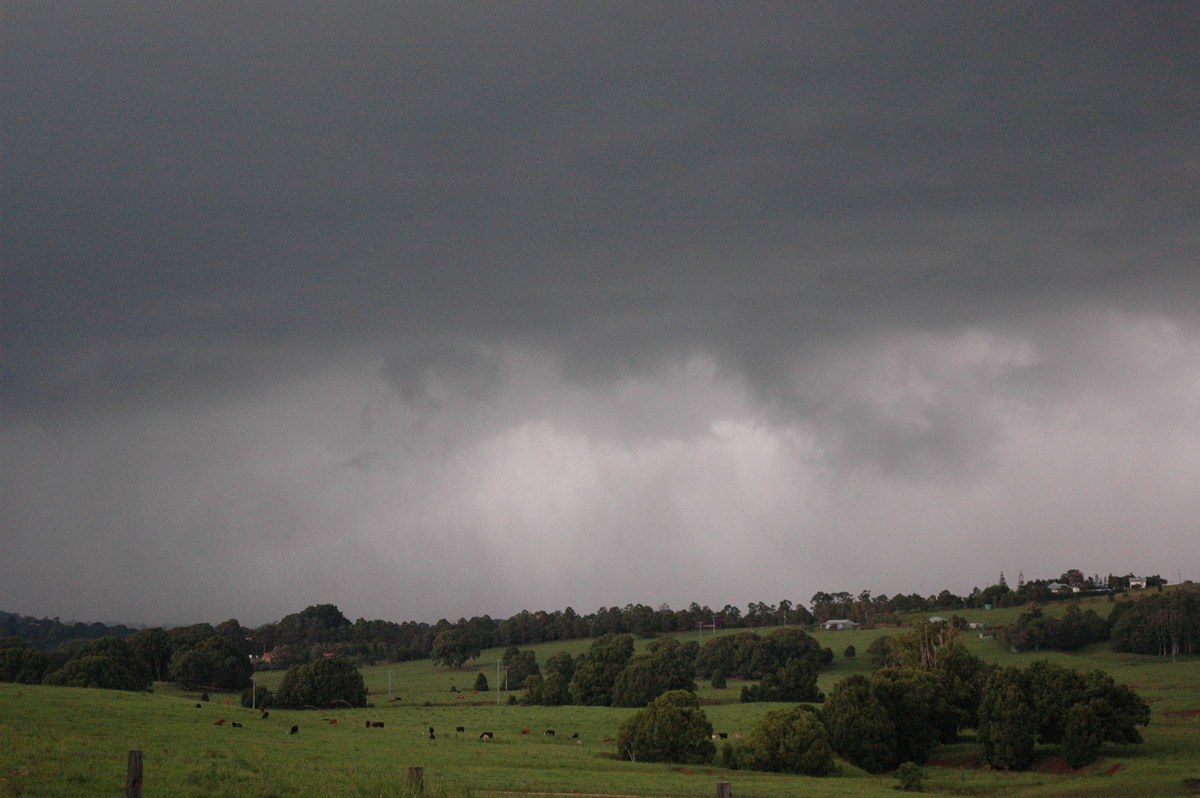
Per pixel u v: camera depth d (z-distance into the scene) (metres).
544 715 146.88
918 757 115.62
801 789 82.12
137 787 26.11
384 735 109.12
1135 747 111.00
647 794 65.19
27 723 85.56
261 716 121.25
